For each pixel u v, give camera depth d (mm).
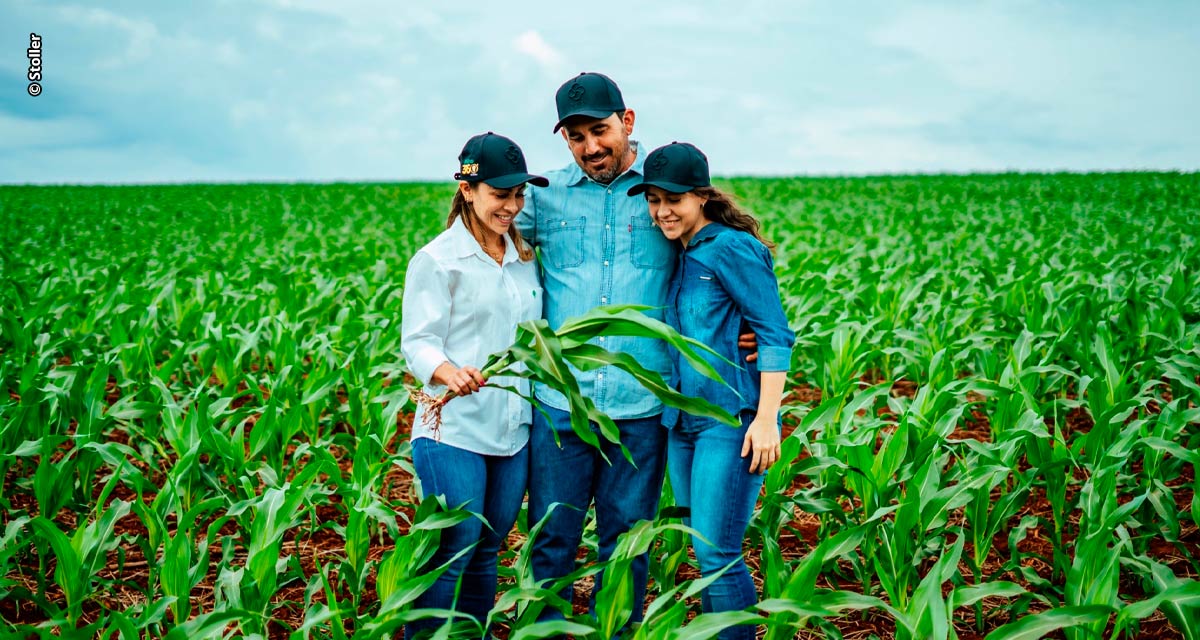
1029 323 7055
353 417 5551
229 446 4270
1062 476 4074
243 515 4047
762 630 3332
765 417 2918
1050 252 13633
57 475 4043
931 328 7887
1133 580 3955
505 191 2873
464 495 2971
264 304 9430
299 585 4090
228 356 6555
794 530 4105
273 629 3670
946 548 4078
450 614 2488
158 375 5992
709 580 2502
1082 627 2467
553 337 2648
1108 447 4148
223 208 33750
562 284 3217
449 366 2840
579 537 3350
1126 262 10141
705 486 2982
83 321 8008
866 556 3723
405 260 15031
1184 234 16844
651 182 2900
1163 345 6719
